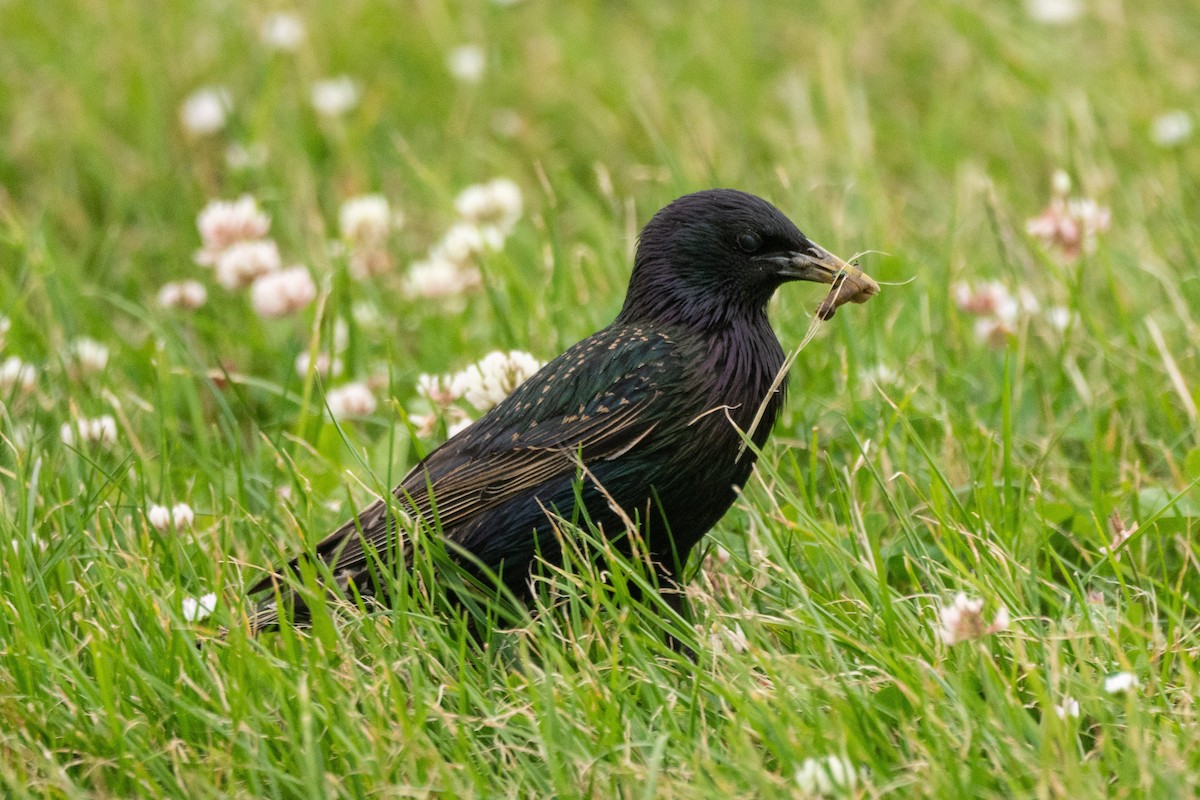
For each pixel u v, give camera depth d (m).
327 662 7.49
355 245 12.89
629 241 12.30
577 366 8.62
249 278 11.98
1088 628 7.43
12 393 10.16
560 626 8.20
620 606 7.99
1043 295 11.45
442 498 8.59
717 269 8.77
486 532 8.51
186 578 8.70
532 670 7.54
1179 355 10.73
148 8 16.77
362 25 16.84
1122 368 10.31
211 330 12.33
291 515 8.60
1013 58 16.02
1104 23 16.34
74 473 9.20
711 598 7.89
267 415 11.72
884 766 6.77
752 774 6.53
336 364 11.49
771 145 15.18
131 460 9.66
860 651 7.59
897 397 10.13
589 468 8.45
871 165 14.16
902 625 7.57
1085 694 6.98
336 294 12.20
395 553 8.43
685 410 8.46
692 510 8.61
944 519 8.25
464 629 7.77
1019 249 12.12
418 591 8.23
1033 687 6.87
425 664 7.66
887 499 8.79
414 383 11.41
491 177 15.53
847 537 8.80
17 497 9.02
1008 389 8.55
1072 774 6.34
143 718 7.23
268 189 14.45
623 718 7.15
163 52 16.17
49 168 15.23
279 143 15.10
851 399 9.99
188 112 15.30
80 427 9.86
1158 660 7.55
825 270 8.76
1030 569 8.16
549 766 6.65
